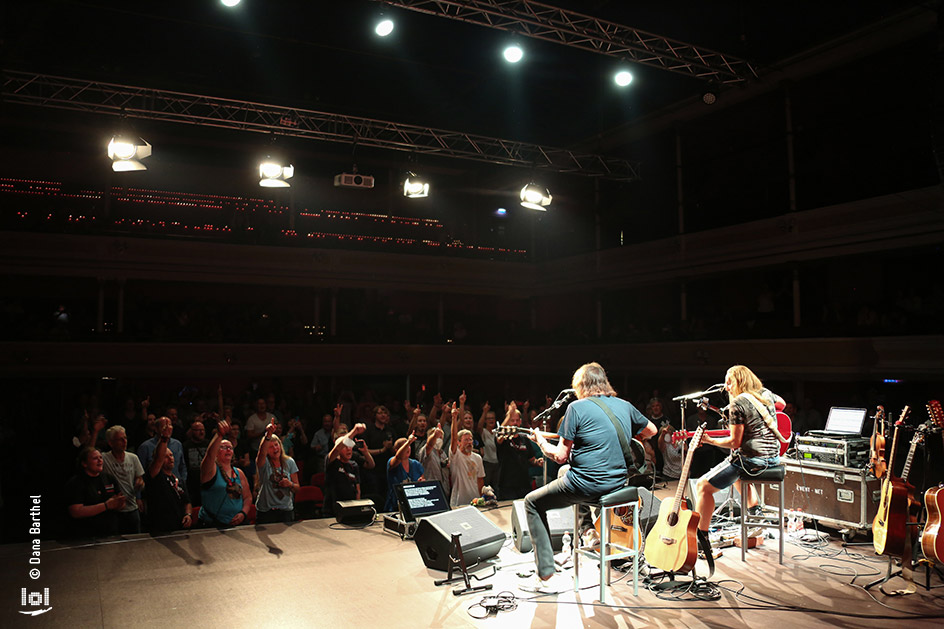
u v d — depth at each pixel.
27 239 18.20
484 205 26.95
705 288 21.58
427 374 23.83
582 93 19.88
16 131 20.22
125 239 19.19
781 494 6.06
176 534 7.04
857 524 6.56
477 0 11.19
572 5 15.73
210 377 20.67
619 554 5.19
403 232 25.28
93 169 21.31
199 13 15.20
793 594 5.29
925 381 15.43
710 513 5.57
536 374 23.39
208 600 5.24
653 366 19.33
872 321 15.33
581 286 23.08
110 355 17.97
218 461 7.42
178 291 21.66
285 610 5.04
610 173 20.09
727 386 5.77
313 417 16.67
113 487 7.01
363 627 4.73
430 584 5.59
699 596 5.20
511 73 18.41
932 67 9.98
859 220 15.57
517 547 6.52
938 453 12.78
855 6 14.57
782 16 15.45
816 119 17.58
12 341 17.05
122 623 4.80
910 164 15.42
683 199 19.80
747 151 19.36
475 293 24.19
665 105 19.31
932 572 5.80
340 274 21.86
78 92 13.41
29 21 15.00
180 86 18.14
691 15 16.14
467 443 8.38
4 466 13.61
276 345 19.83
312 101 19.61
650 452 8.92
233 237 20.48
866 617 4.81
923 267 16.55
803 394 17.20
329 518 7.84
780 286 19.50
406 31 16.22
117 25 15.70
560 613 4.94
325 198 24.77
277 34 16.14
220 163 22.95
